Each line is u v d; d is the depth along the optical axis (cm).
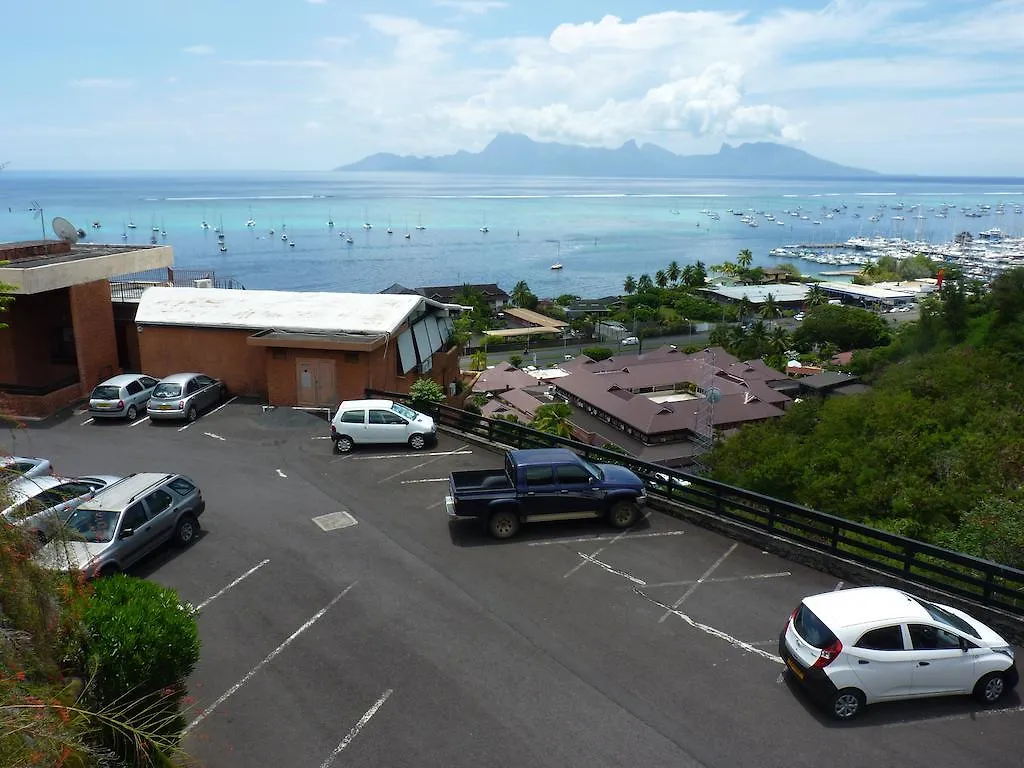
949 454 3172
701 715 1052
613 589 1412
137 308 3091
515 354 12588
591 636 1252
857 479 3362
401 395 2619
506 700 1086
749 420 7100
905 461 3316
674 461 6384
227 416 2653
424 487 1973
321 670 1163
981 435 3238
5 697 640
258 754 978
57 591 882
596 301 17138
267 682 1133
